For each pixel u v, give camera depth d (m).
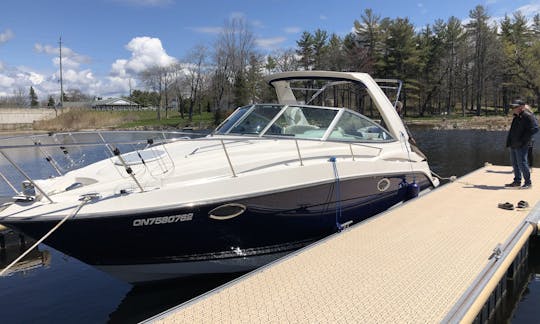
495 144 22.55
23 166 11.31
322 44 55.03
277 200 4.56
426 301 2.99
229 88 49.78
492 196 6.42
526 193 6.64
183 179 4.43
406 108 57.28
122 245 4.03
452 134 30.09
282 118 5.76
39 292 4.88
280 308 2.90
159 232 4.05
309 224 5.00
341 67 47.53
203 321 2.74
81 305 4.54
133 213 3.84
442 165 15.56
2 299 4.68
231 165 4.40
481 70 50.59
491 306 4.01
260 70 51.06
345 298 3.04
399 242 4.23
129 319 4.24
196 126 49.19
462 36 51.97
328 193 5.01
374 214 5.90
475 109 61.66
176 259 4.37
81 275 5.39
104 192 4.20
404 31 48.84
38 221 3.69
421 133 31.75
